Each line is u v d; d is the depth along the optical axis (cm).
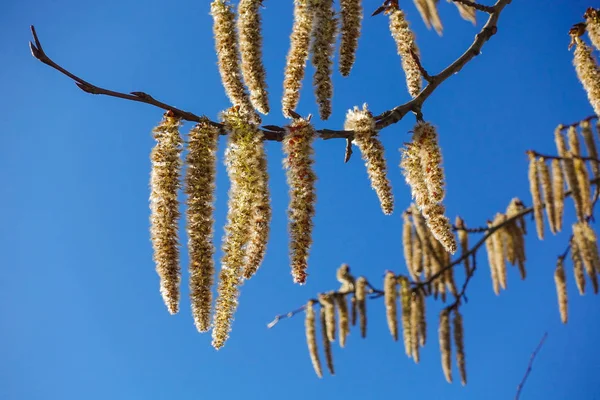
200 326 38
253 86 41
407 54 47
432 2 55
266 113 41
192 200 38
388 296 60
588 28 50
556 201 55
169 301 38
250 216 39
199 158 39
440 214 43
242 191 39
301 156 40
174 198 38
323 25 42
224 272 39
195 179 38
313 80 42
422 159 44
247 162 39
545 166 55
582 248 60
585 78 50
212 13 41
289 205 40
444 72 47
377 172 42
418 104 45
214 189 39
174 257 38
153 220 38
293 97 42
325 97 42
